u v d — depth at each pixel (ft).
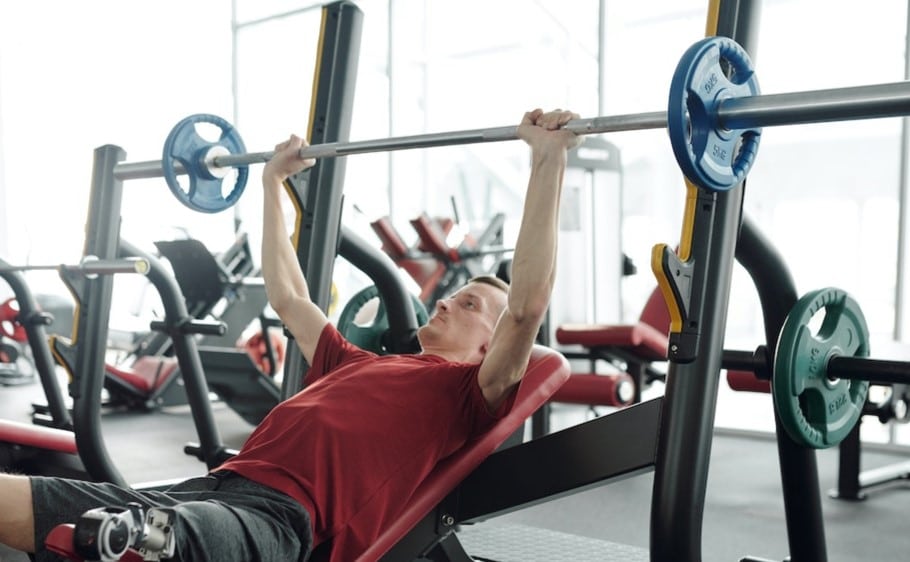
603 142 15.43
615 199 15.66
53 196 23.21
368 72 19.06
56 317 21.74
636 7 17.94
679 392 4.43
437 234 16.63
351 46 7.31
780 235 24.02
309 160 6.73
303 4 19.85
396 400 5.50
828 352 5.62
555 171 5.14
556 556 8.22
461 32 20.58
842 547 8.96
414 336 8.13
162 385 17.16
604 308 15.62
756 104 3.97
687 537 4.41
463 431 5.65
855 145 23.52
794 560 6.10
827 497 11.10
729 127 4.09
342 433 5.28
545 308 5.29
